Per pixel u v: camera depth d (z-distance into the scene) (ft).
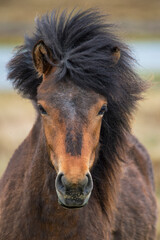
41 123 26.20
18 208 26.53
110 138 27.50
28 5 517.96
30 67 27.22
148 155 42.29
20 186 27.22
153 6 524.93
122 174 32.89
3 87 151.74
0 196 28.66
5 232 26.45
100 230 27.35
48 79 24.48
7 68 28.91
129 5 528.22
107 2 539.29
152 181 41.42
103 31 26.25
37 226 25.67
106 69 24.27
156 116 100.01
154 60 218.18
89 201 27.32
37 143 26.91
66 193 21.48
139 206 34.65
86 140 22.52
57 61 24.79
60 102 23.04
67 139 22.25
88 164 22.22
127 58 26.55
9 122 90.58
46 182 25.18
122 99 26.23
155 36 323.98
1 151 70.18
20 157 29.01
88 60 23.80
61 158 22.15
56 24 26.23
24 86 27.84
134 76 27.14
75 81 23.43
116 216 31.17
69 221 25.32
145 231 35.14
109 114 27.04
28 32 29.58
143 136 86.07
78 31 25.45
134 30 339.98
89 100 23.31
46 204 25.34
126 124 27.68
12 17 444.55
